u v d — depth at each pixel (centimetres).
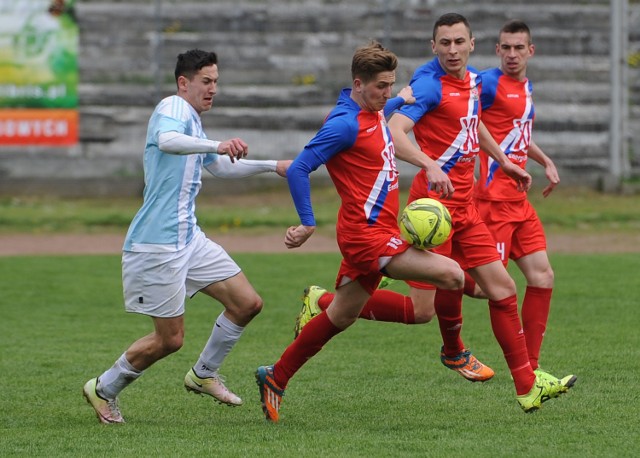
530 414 1633
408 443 1441
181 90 1609
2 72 5050
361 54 1514
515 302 1669
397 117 1706
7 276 3338
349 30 5381
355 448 1415
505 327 1642
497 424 1565
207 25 5344
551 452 1380
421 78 1769
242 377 1984
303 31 5375
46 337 2398
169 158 1570
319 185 5259
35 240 4234
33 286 3147
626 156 5181
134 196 5184
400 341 2322
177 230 1591
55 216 4681
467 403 1730
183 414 1689
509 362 1631
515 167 1864
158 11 5197
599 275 3222
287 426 1575
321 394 1811
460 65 1748
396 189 1579
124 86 5284
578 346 2198
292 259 3691
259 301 1675
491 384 1888
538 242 1992
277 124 5306
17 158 5172
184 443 1458
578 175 5125
